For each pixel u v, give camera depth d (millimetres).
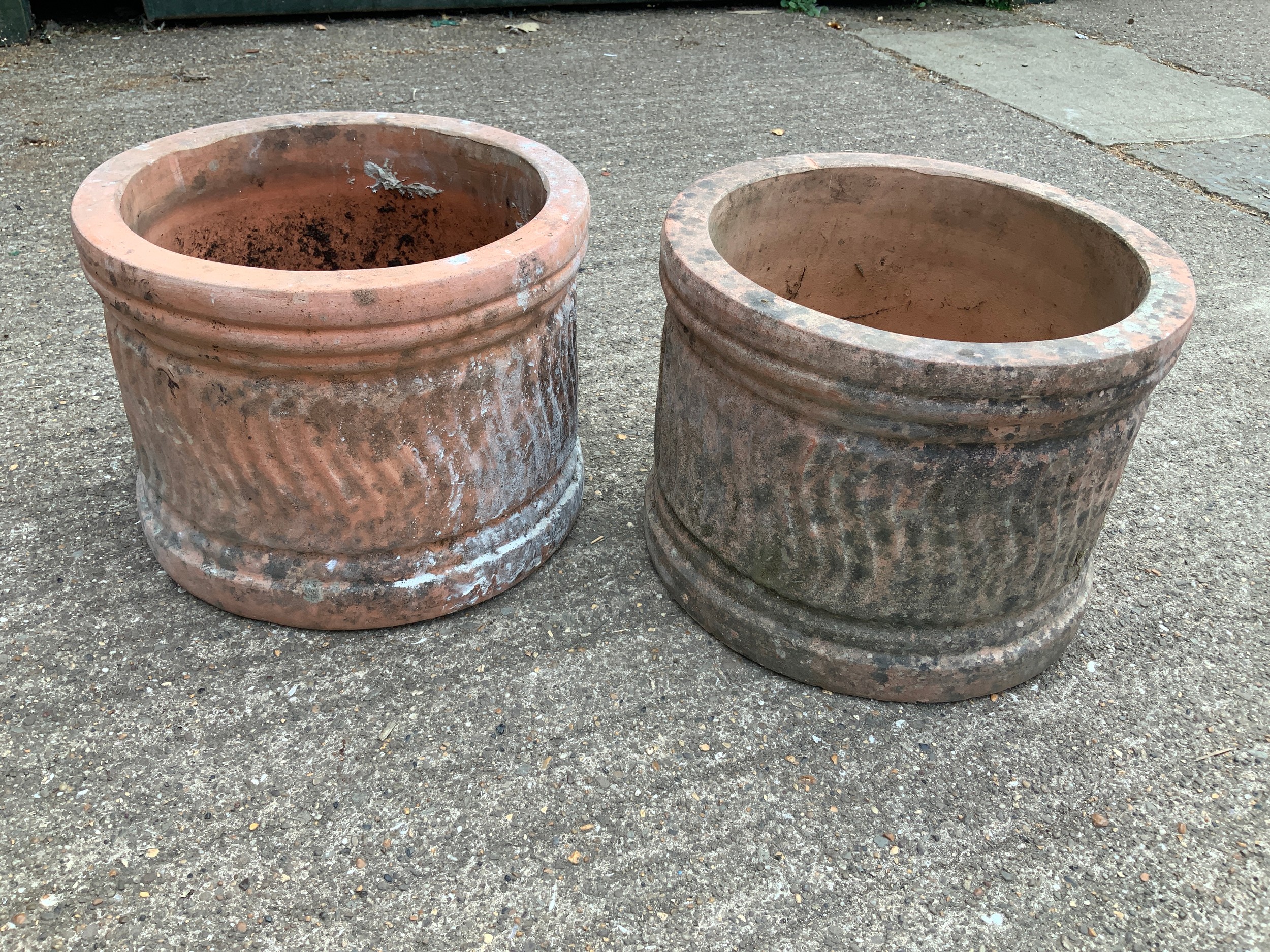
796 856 1645
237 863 1580
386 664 1954
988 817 1726
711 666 1997
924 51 5914
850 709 1922
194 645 1967
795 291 2461
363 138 2357
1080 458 1643
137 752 1747
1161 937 1544
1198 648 2096
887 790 1765
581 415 2795
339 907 1528
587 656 1999
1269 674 2037
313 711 1846
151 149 2111
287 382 1659
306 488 1785
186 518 1963
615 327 3199
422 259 2564
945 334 2516
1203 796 1777
